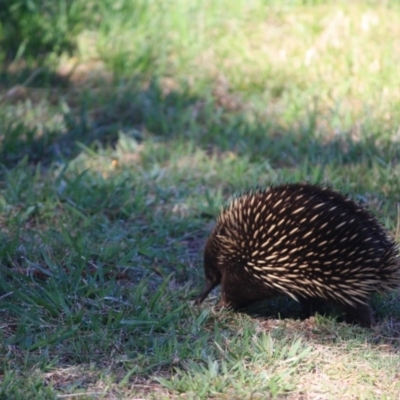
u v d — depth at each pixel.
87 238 9.94
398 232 10.02
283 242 7.84
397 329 8.30
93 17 16.84
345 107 14.00
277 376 7.14
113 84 15.20
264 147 12.89
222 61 15.34
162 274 9.46
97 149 13.33
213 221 10.88
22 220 10.46
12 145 12.94
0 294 8.88
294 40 15.84
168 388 7.09
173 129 13.66
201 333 8.05
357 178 11.73
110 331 8.02
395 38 15.53
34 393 6.88
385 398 6.76
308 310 8.57
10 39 16.38
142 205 10.98
